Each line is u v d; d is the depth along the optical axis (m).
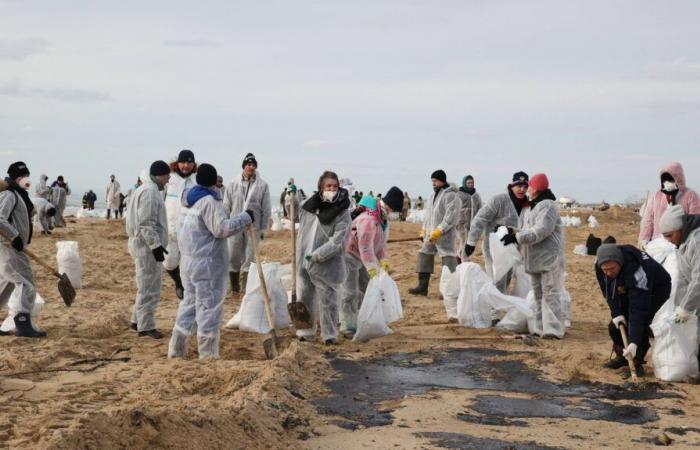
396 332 10.40
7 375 7.28
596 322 11.69
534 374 8.08
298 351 8.08
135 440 4.88
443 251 13.82
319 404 6.73
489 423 6.28
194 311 8.25
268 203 13.55
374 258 9.93
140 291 9.70
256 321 10.12
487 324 10.75
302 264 9.51
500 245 11.45
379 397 7.04
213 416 5.49
